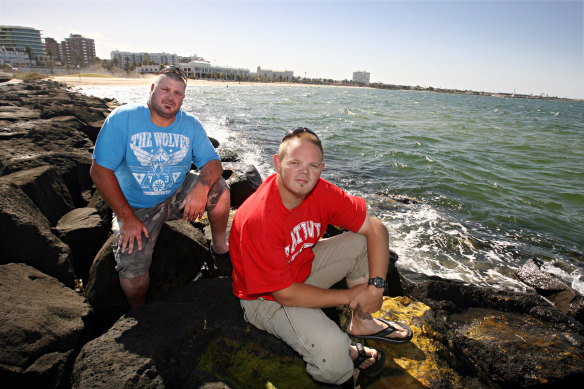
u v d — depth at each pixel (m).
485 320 3.24
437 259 5.21
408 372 2.26
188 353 2.21
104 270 2.86
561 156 13.93
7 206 3.17
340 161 10.87
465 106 62.22
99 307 2.88
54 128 7.38
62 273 3.24
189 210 2.84
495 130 22.58
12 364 1.99
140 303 2.85
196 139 2.79
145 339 2.18
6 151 5.78
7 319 2.16
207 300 2.59
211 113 21.70
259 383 2.17
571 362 2.72
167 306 2.51
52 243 3.27
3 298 2.32
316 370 1.98
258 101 36.44
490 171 10.66
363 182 8.75
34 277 2.80
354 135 16.08
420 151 12.94
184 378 2.09
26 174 4.20
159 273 3.05
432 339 2.60
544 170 11.30
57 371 2.15
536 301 3.64
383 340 2.47
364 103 46.97
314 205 2.08
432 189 8.44
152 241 2.75
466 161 11.80
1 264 3.03
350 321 2.71
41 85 22.45
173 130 2.61
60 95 16.80
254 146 12.02
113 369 1.97
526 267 4.95
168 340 2.18
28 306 2.36
